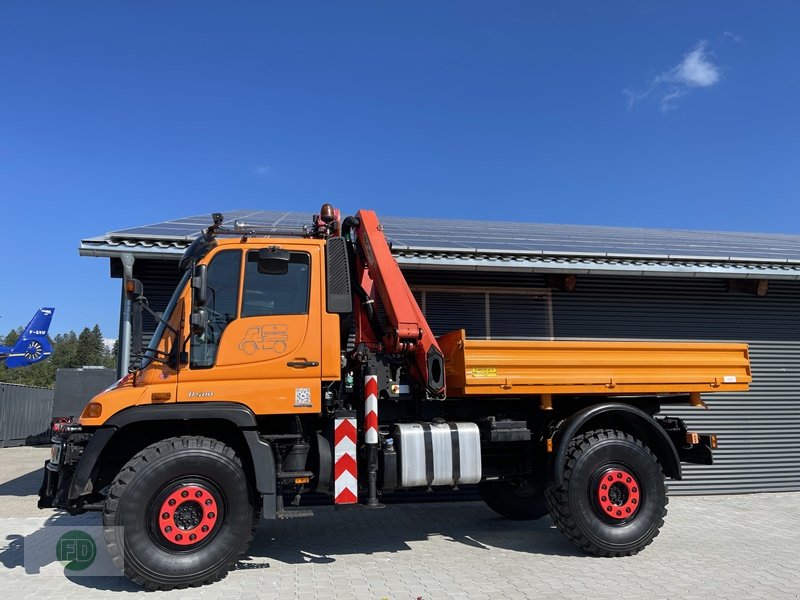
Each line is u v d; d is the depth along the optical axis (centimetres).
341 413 571
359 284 644
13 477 1280
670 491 948
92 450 502
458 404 649
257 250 571
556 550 626
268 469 527
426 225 1210
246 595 483
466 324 923
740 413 976
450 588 499
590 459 595
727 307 998
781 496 941
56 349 9538
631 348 630
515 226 1333
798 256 985
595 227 1442
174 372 534
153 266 845
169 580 491
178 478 507
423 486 592
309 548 638
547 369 608
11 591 501
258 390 542
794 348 1007
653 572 544
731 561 582
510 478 657
